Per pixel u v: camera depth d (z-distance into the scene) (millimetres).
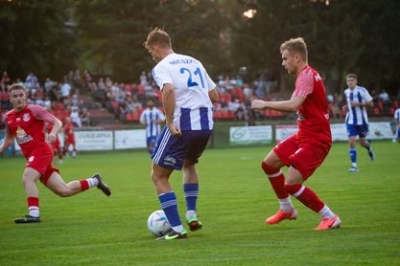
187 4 103312
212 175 35031
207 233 16500
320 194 24562
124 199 25031
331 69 100875
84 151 66938
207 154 57750
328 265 12211
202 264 12570
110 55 100125
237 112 82688
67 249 14680
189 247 14492
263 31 99812
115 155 61594
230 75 104375
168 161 15781
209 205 22344
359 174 33031
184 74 15938
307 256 13062
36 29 87688
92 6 99938
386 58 101500
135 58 98188
